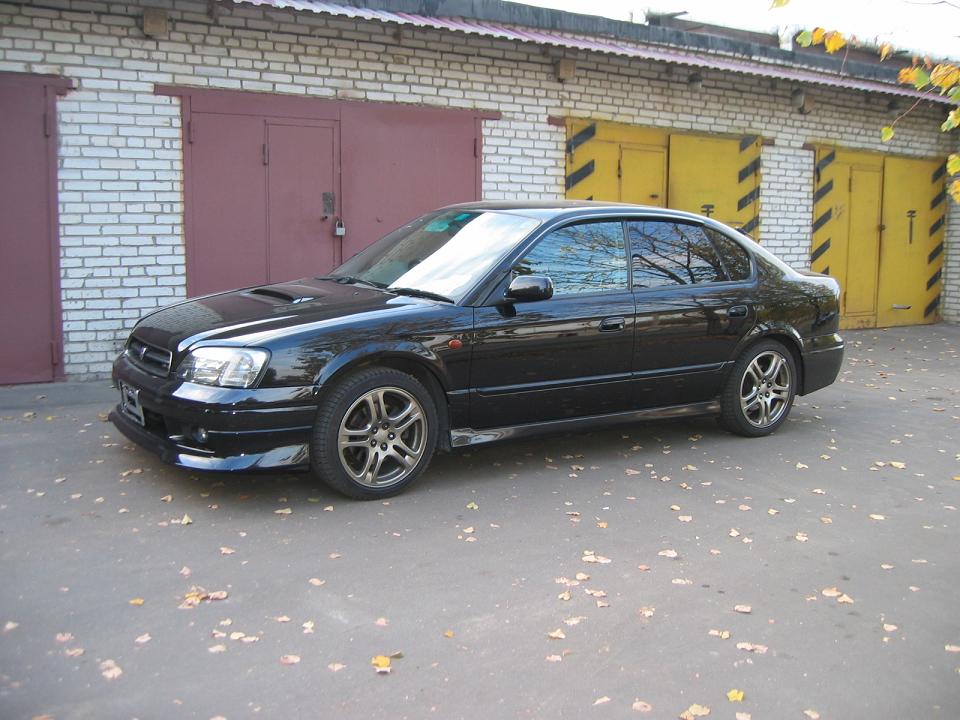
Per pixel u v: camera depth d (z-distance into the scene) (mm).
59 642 3299
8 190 7336
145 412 4887
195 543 4258
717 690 3145
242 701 2965
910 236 13391
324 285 5637
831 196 12398
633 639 3488
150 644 3311
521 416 5391
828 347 6797
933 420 7398
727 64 10086
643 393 5852
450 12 9023
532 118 9703
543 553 4293
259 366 4512
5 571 3893
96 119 7574
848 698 3123
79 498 4812
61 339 7648
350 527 4527
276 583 3861
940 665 3373
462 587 3889
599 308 5543
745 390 6441
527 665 3264
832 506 5145
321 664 3217
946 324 13875
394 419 4914
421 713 2936
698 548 4438
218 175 8094
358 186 8750
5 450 5637
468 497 5059
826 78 11031
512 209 5816
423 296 5246
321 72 8453
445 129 9172
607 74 10164
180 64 7836
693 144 10953
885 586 4074
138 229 7828
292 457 4621
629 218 5902
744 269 6383
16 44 7258
